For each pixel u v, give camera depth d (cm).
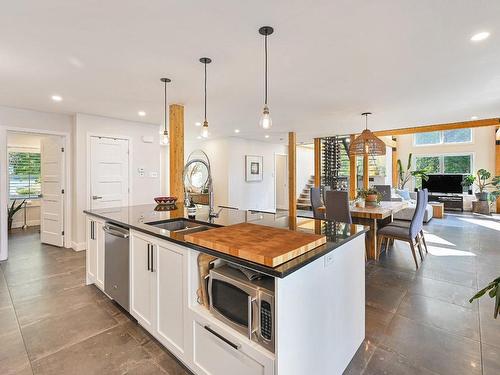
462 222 688
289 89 343
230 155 774
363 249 203
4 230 405
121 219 253
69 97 368
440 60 259
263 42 224
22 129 425
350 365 179
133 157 523
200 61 259
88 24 195
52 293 290
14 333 217
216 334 150
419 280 317
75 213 461
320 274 149
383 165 1003
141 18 188
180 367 180
